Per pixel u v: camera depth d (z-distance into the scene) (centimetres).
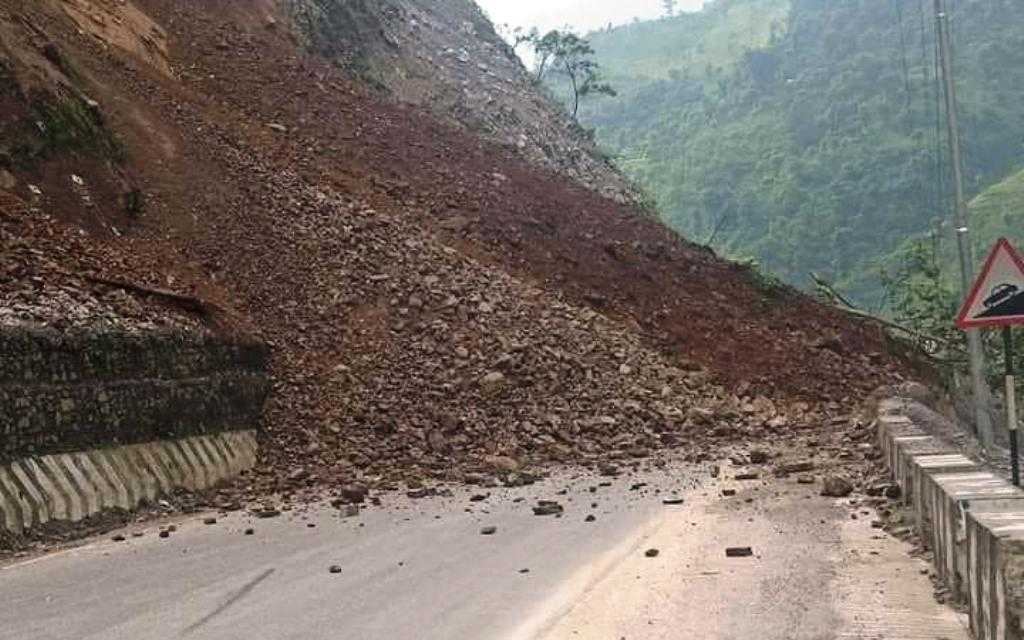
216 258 1853
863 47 11050
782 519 1042
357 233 2180
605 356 2131
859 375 2588
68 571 869
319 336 1830
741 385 2327
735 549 862
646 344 2341
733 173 10444
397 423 1667
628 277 2702
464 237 2489
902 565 795
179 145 2125
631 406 1947
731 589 742
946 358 3147
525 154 4203
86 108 1834
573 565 853
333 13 3900
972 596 582
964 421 2588
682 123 12481
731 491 1241
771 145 10475
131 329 1296
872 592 714
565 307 2306
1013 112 8912
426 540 988
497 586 780
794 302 3072
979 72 9375
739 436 1967
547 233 2769
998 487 708
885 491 1120
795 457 1599
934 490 760
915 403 2011
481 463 1566
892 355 2920
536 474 1480
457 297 2088
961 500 650
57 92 1753
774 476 1388
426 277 2114
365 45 4016
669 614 679
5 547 962
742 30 17462
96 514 1107
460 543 968
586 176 4659
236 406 1505
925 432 1285
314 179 2372
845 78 10406
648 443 1814
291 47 3291
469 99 4375
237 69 2809
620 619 669
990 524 541
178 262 1753
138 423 1254
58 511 1052
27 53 1783
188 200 1958
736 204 9812
